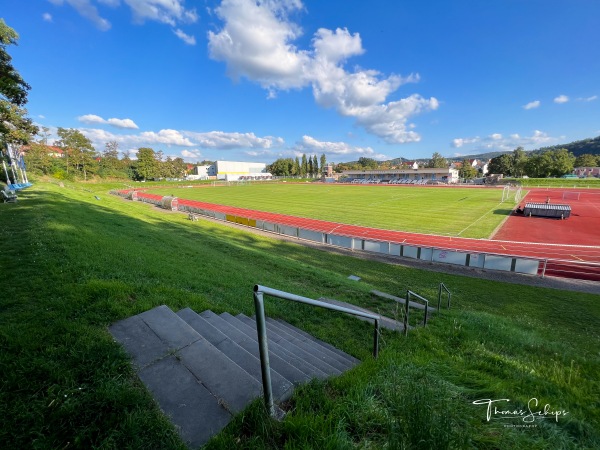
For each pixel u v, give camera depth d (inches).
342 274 587.2
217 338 148.3
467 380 127.4
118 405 90.9
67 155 2888.8
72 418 84.8
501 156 4175.7
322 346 205.8
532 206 1241.4
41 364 103.5
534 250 805.2
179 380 108.3
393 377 116.4
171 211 1434.5
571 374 159.6
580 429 101.4
